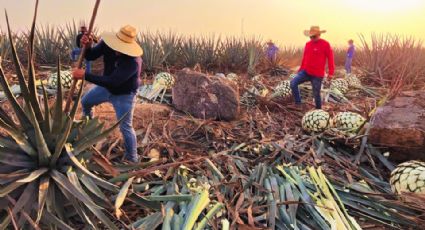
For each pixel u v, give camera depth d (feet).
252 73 39.58
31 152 10.23
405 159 16.08
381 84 35.09
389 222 12.00
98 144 14.74
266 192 12.51
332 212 11.43
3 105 18.67
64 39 34.37
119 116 13.76
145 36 36.60
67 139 10.89
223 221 10.73
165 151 16.06
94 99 13.97
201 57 40.68
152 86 25.40
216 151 16.63
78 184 10.21
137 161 14.32
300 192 12.84
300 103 25.43
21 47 33.58
